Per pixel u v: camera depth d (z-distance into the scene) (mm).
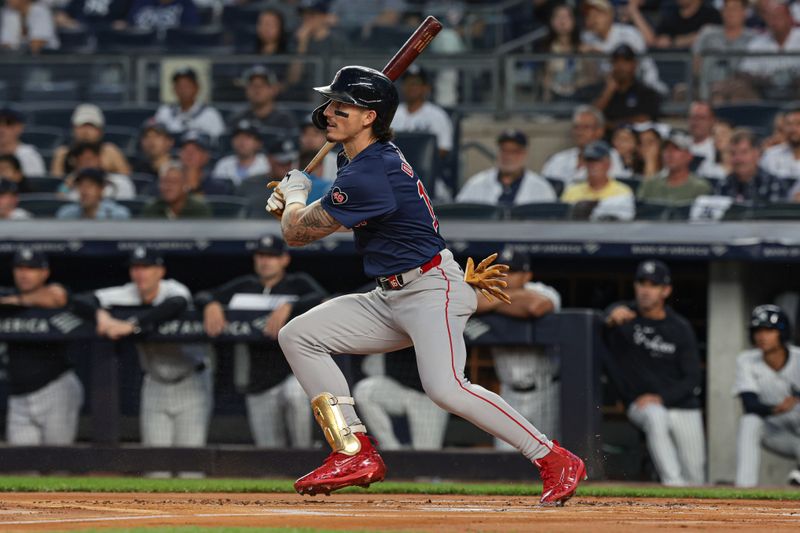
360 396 30516
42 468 30891
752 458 30938
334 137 15461
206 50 50750
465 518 14836
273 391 30969
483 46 47656
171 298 31156
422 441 30422
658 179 37719
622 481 31656
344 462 15992
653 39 45438
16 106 44000
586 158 37250
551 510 16406
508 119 40406
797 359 30984
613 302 37844
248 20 52844
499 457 29594
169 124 42344
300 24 50719
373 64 41969
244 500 19859
